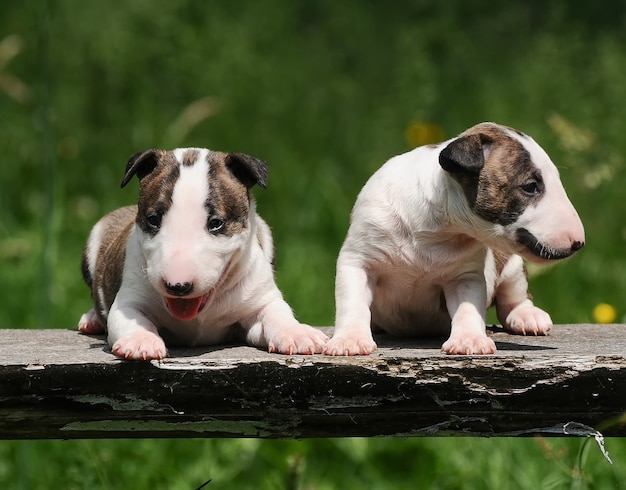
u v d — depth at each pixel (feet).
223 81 61.57
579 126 53.16
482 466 34.96
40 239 49.03
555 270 46.37
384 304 30.17
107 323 28.22
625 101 53.88
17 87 54.19
